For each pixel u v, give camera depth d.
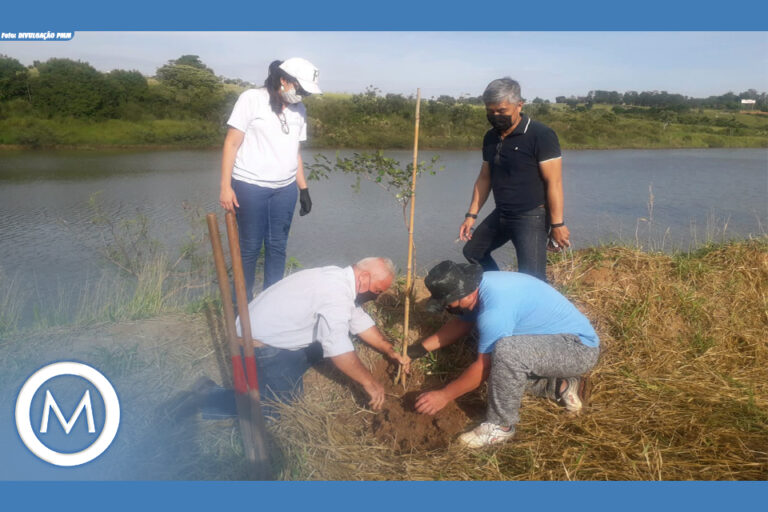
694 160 43.31
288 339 3.47
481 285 3.29
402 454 3.26
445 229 15.56
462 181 26.11
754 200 22.20
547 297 3.26
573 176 30.81
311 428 3.39
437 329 4.24
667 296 4.59
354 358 3.34
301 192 4.71
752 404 3.52
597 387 3.71
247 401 3.08
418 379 3.91
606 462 3.06
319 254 12.59
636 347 4.13
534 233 3.91
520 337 3.18
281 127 4.16
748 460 3.05
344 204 19.41
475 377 3.28
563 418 3.43
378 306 4.52
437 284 3.25
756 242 5.53
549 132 3.73
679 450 3.12
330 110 43.50
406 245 13.53
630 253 5.14
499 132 3.87
